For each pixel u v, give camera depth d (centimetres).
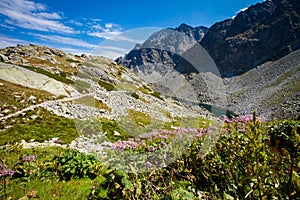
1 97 2572
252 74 15638
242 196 347
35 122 1928
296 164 339
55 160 709
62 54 8569
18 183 596
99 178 572
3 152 928
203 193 382
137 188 402
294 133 318
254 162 312
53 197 510
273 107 7962
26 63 5981
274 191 304
